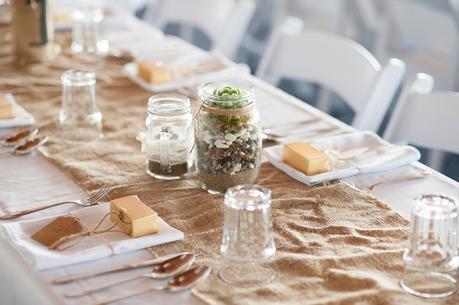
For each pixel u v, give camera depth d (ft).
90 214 4.83
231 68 7.73
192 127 5.48
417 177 5.58
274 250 4.33
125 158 5.81
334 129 6.47
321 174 5.41
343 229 4.76
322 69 8.16
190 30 11.69
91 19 8.18
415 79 6.81
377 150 5.90
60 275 4.26
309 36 8.27
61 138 6.14
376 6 12.41
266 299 4.03
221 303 3.99
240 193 4.22
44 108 6.77
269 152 5.71
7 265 4.45
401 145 6.48
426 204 4.12
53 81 7.43
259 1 15.92
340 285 4.17
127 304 4.00
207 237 4.67
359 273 4.25
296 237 4.65
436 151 8.21
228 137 5.04
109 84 7.39
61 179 5.48
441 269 4.13
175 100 5.43
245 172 5.15
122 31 9.09
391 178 5.55
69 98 6.19
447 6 11.32
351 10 13.24
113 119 6.57
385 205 5.08
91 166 5.65
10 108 6.32
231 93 5.09
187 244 4.58
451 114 6.66
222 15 9.78
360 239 4.66
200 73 7.60
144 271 4.30
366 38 13.48
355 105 7.70
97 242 4.54
